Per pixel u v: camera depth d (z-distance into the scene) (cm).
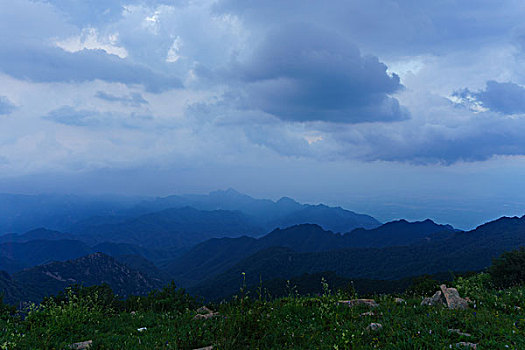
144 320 1335
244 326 925
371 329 888
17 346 971
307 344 828
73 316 1234
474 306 1062
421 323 885
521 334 756
